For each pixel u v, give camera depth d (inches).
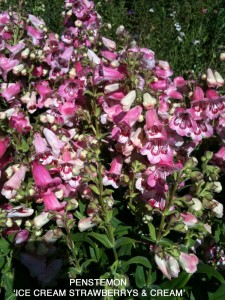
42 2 39.8
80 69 15.5
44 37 18.4
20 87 16.5
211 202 12.3
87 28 21.2
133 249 13.2
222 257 14.2
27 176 13.3
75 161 13.6
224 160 13.9
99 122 15.2
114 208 14.5
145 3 48.1
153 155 11.7
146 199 12.7
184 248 11.9
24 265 12.9
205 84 13.8
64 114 14.7
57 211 12.0
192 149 13.6
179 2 48.6
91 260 12.8
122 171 13.6
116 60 13.8
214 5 43.5
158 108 12.1
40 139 12.6
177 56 33.8
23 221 13.9
